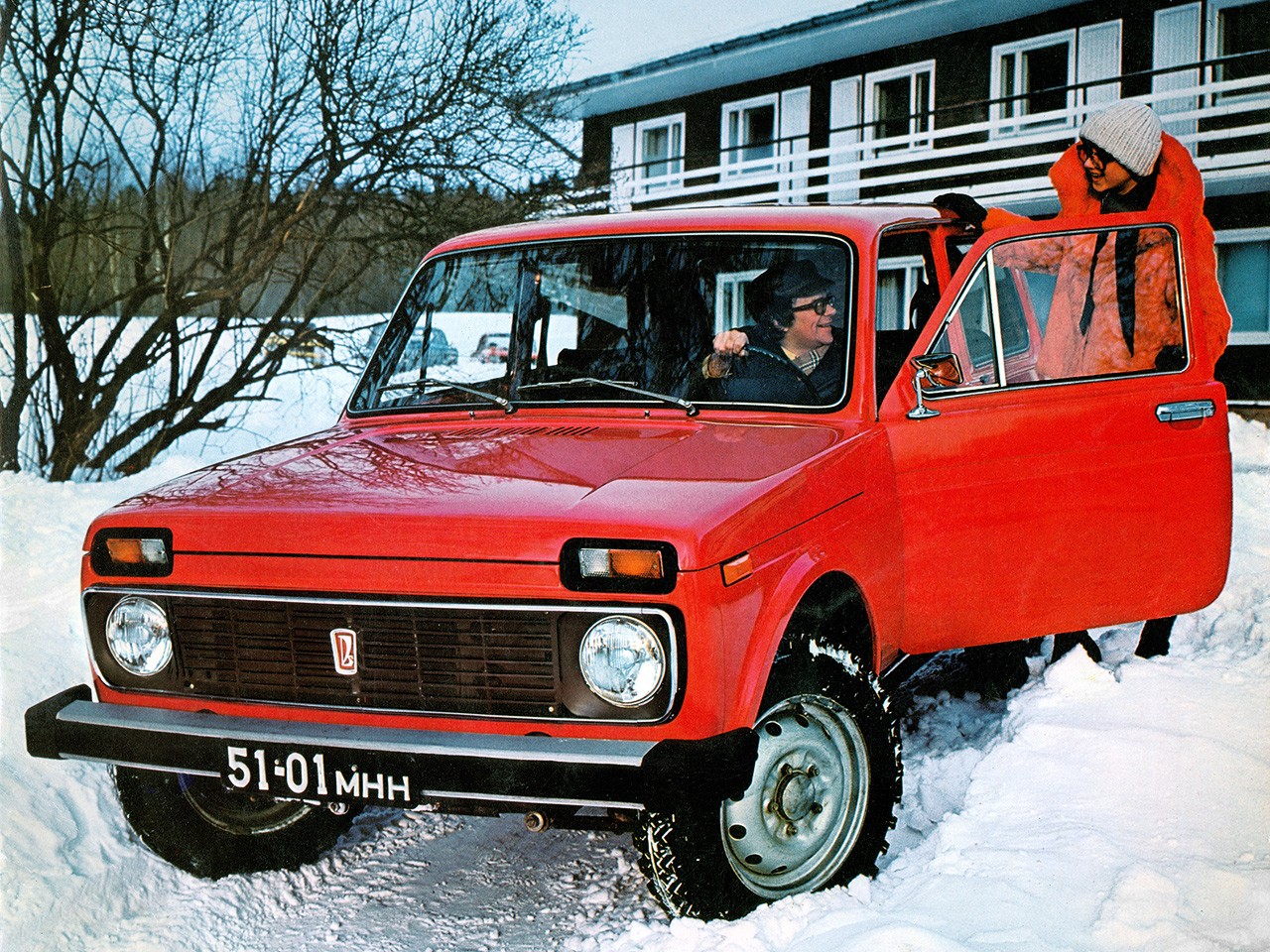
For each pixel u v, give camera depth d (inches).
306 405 601.9
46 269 501.4
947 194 180.2
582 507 114.4
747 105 884.0
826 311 148.3
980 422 149.2
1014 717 164.7
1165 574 163.5
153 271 524.7
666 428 142.9
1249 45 675.4
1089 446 155.7
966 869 124.4
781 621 117.6
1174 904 113.0
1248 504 323.9
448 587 113.3
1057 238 158.6
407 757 111.7
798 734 126.0
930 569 146.2
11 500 352.8
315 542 117.7
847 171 838.5
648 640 109.8
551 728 112.3
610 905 140.4
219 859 148.9
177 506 126.3
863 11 761.0
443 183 546.6
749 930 116.2
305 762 115.3
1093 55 719.7
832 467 131.4
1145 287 162.6
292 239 529.7
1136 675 173.0
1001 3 719.7
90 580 127.8
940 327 150.3
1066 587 157.0
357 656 117.2
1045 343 160.2
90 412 517.3
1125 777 140.0
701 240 157.2
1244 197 672.4
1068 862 122.8
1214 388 163.3
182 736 119.8
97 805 156.6
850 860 129.2
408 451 140.2
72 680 198.8
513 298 163.8
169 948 132.9
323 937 136.1
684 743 107.8
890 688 153.3
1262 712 156.0
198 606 122.6
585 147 600.1
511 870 152.2
